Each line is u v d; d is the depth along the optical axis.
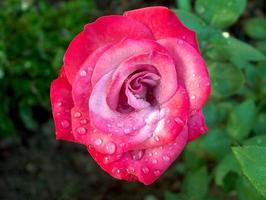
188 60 0.32
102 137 0.32
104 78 0.32
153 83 0.32
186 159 0.56
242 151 0.32
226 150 0.49
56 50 0.72
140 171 0.32
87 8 0.78
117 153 0.32
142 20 0.33
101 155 0.32
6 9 0.75
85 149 0.79
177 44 0.32
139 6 0.88
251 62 0.65
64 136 0.34
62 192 0.77
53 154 0.79
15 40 0.73
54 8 0.86
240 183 0.46
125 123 0.32
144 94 0.33
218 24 0.46
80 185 0.77
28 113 0.76
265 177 0.32
